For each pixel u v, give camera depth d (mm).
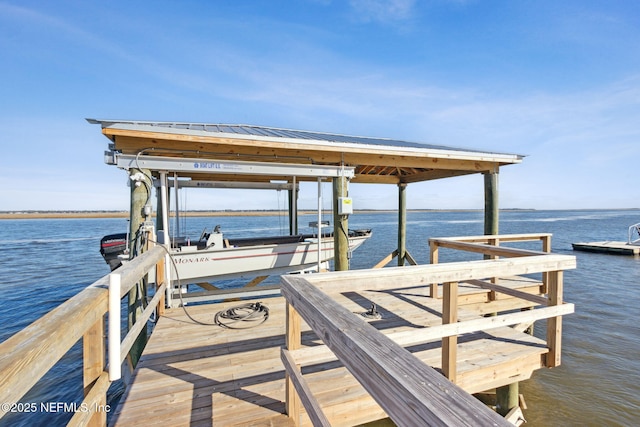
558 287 2566
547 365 2658
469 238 4281
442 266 2000
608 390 5035
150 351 2742
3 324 7613
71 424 972
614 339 6867
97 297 1318
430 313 3475
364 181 7844
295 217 7496
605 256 16438
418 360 787
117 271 1718
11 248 20297
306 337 2936
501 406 4125
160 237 4109
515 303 4027
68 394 5070
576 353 6246
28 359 738
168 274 4047
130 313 3309
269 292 5039
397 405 711
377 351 853
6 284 11055
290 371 1642
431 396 637
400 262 8336
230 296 4828
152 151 3803
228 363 2539
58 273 12828
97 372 1308
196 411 1940
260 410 1950
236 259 5434
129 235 3807
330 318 1144
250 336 3064
